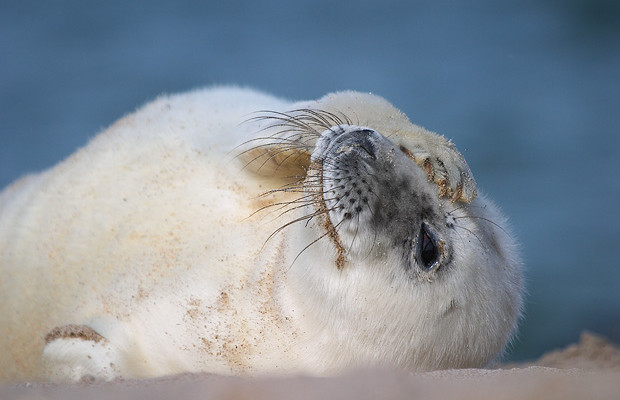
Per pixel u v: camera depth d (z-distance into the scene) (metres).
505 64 75.69
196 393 15.41
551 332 43.84
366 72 73.25
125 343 22.69
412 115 67.00
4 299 25.61
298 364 21.86
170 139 25.84
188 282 23.00
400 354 21.52
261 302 22.22
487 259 21.89
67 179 26.22
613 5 84.25
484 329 21.97
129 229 24.38
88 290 24.30
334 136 21.52
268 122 24.19
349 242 20.80
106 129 27.92
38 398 15.45
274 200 23.91
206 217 24.02
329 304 21.31
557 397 14.30
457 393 14.93
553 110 68.00
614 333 43.53
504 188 58.25
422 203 21.14
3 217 26.58
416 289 21.08
